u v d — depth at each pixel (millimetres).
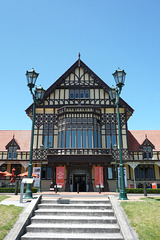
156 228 7051
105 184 23000
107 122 26766
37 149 25953
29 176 11367
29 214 7887
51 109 27219
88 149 23250
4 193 18672
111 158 22875
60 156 22859
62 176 23516
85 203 9461
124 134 26312
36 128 26641
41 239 6629
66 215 8320
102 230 7176
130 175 25938
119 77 12570
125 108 26797
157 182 26078
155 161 24953
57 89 27797
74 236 6777
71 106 25516
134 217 7879
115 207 8617
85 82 27953
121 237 6617
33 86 12484
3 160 25500
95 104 27031
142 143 27750
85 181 24641
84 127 24891
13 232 6711
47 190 24750
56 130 26531
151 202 9758
